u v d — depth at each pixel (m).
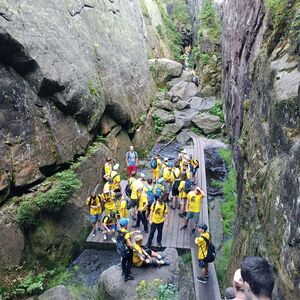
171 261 10.02
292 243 5.06
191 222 13.60
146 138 21.78
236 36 17.45
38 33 12.03
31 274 10.21
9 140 10.40
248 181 9.10
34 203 10.63
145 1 34.91
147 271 9.41
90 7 17.41
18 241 10.13
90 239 12.60
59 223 11.66
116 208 13.01
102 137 16.38
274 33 9.04
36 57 11.55
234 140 17.72
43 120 11.90
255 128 9.36
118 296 8.69
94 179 14.45
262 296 2.45
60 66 12.91
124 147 18.67
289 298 4.91
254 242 7.26
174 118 24.84
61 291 9.09
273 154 7.28
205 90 30.08
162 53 34.34
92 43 16.69
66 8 14.80
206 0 32.34
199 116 25.16
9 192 10.32
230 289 3.35
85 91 14.40
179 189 13.76
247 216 8.76
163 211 11.49
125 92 19.66
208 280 10.02
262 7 11.21
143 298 8.25
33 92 11.67
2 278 9.53
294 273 4.85
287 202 5.56
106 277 9.30
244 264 2.59
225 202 15.91
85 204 13.27
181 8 43.94
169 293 8.19
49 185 11.52
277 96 7.06
